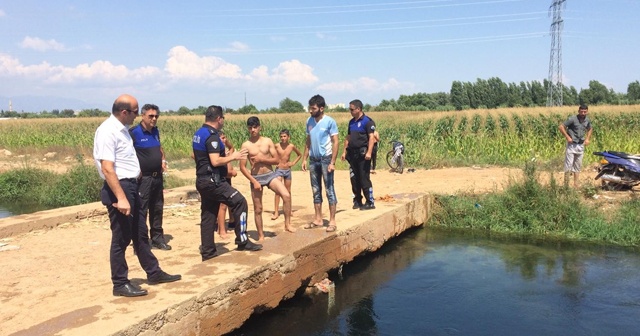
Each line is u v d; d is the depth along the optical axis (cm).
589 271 718
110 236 778
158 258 614
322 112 691
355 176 873
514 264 758
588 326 539
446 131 2297
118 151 451
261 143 657
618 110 3222
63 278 552
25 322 420
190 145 2467
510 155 1853
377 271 742
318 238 653
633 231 863
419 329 543
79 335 359
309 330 541
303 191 1193
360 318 574
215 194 562
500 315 574
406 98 8131
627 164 1088
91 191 1421
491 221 976
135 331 383
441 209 1050
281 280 569
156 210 667
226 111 6500
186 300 436
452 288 665
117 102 456
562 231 916
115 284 446
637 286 654
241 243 585
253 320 563
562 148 1859
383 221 833
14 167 1961
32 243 729
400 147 1527
